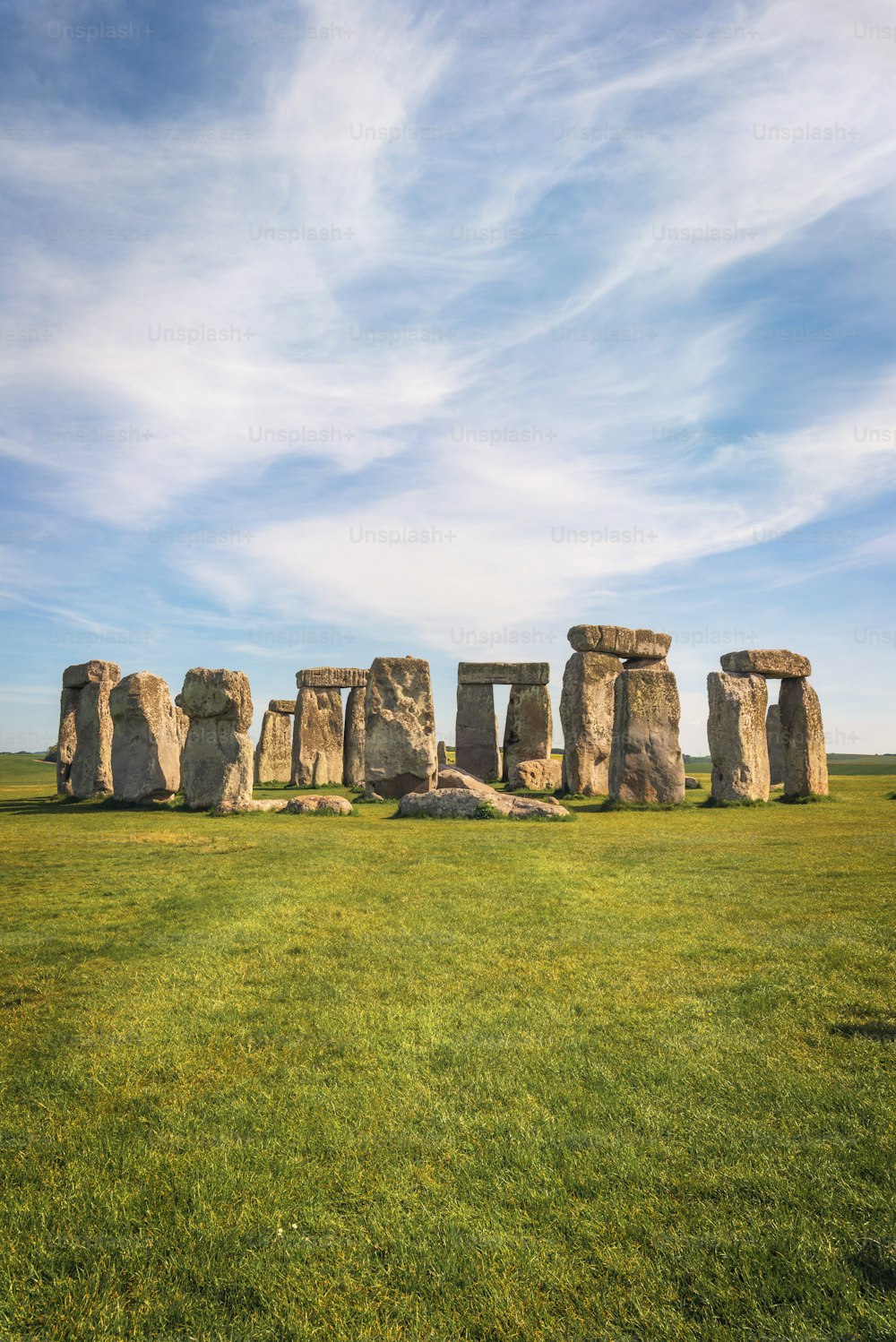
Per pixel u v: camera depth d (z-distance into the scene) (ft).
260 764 116.47
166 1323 9.48
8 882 33.24
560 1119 13.46
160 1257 10.52
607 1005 18.52
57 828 53.21
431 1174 12.01
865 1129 12.81
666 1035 16.75
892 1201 10.94
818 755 76.64
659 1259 10.19
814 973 20.38
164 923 26.30
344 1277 10.07
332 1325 9.36
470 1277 10.00
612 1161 12.21
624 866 36.68
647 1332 9.09
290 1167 12.22
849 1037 16.37
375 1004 18.80
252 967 21.67
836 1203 11.02
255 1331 9.30
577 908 28.14
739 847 42.73
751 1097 14.02
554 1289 9.78
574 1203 11.31
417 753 76.07
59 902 29.50
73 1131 13.37
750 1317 9.21
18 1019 18.12
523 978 20.49
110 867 36.83
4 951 23.31
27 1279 10.22
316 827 53.26
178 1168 12.26
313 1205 11.37
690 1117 13.42
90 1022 17.92
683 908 28.09
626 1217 10.96
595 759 89.40
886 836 46.42
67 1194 11.71
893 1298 9.36
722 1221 10.81
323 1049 16.35
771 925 25.44
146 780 70.28
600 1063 15.47
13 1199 11.67
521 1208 11.26
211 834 49.21
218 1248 10.61
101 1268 10.36
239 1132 13.25
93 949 23.48
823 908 27.50
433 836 47.91
